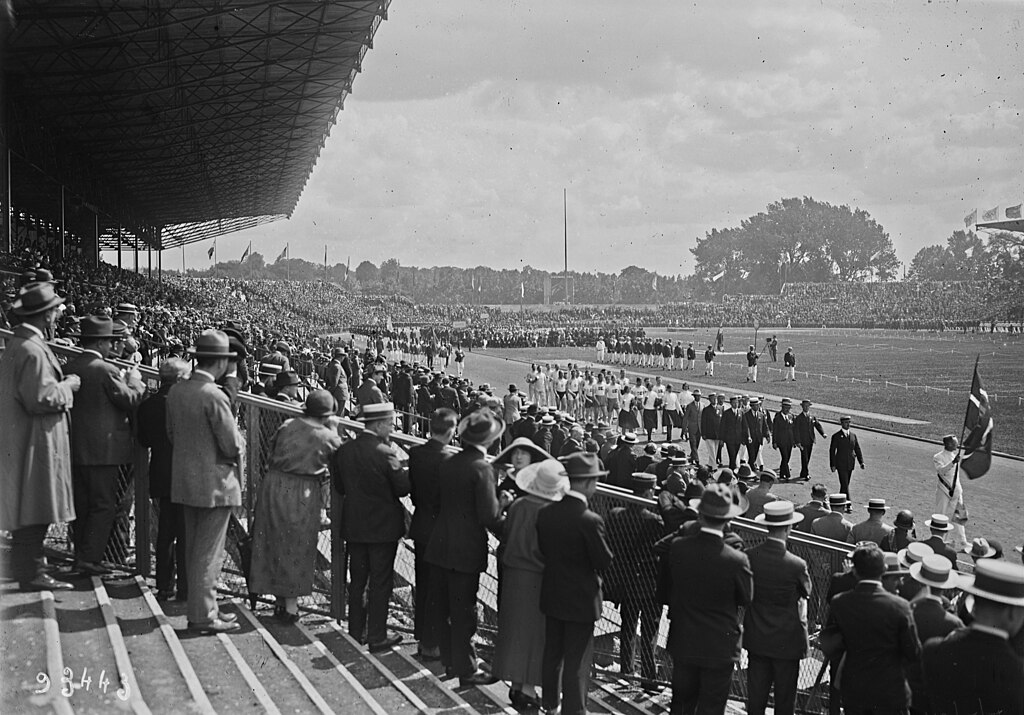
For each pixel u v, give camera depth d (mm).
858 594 6371
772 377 52781
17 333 6867
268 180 82188
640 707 7707
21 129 42188
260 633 7297
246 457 9234
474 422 7172
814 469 26266
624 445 14867
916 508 20625
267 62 39688
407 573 9992
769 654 7066
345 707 6168
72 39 31844
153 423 7762
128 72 40844
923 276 195875
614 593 8414
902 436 31938
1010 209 73125
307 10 35062
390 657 7484
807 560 9500
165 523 7801
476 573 7117
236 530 8664
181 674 6078
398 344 61562
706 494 6629
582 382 38031
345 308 136875
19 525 6789
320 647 7242
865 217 198625
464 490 7016
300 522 7617
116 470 7914
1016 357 66312
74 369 7688
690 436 26688
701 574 6555
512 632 6945
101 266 71938
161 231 114562
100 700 5383
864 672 6305
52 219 77625
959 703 5434
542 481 6891
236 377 8438
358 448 7477
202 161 65500
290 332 60375
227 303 94250
